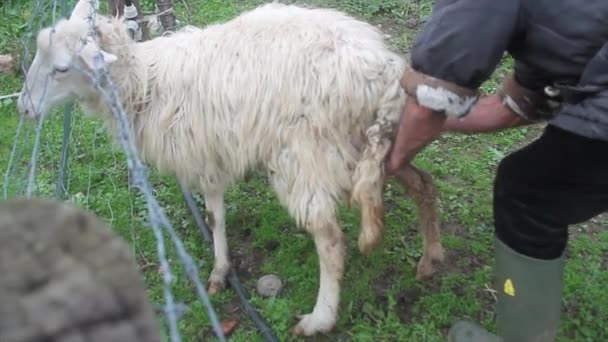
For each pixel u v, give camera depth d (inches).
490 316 121.7
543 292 96.9
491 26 76.4
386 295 128.3
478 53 77.3
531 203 90.4
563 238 94.8
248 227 149.6
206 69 112.4
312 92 105.7
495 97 100.0
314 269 134.9
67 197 160.4
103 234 35.2
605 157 82.1
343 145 108.7
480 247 137.9
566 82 80.6
